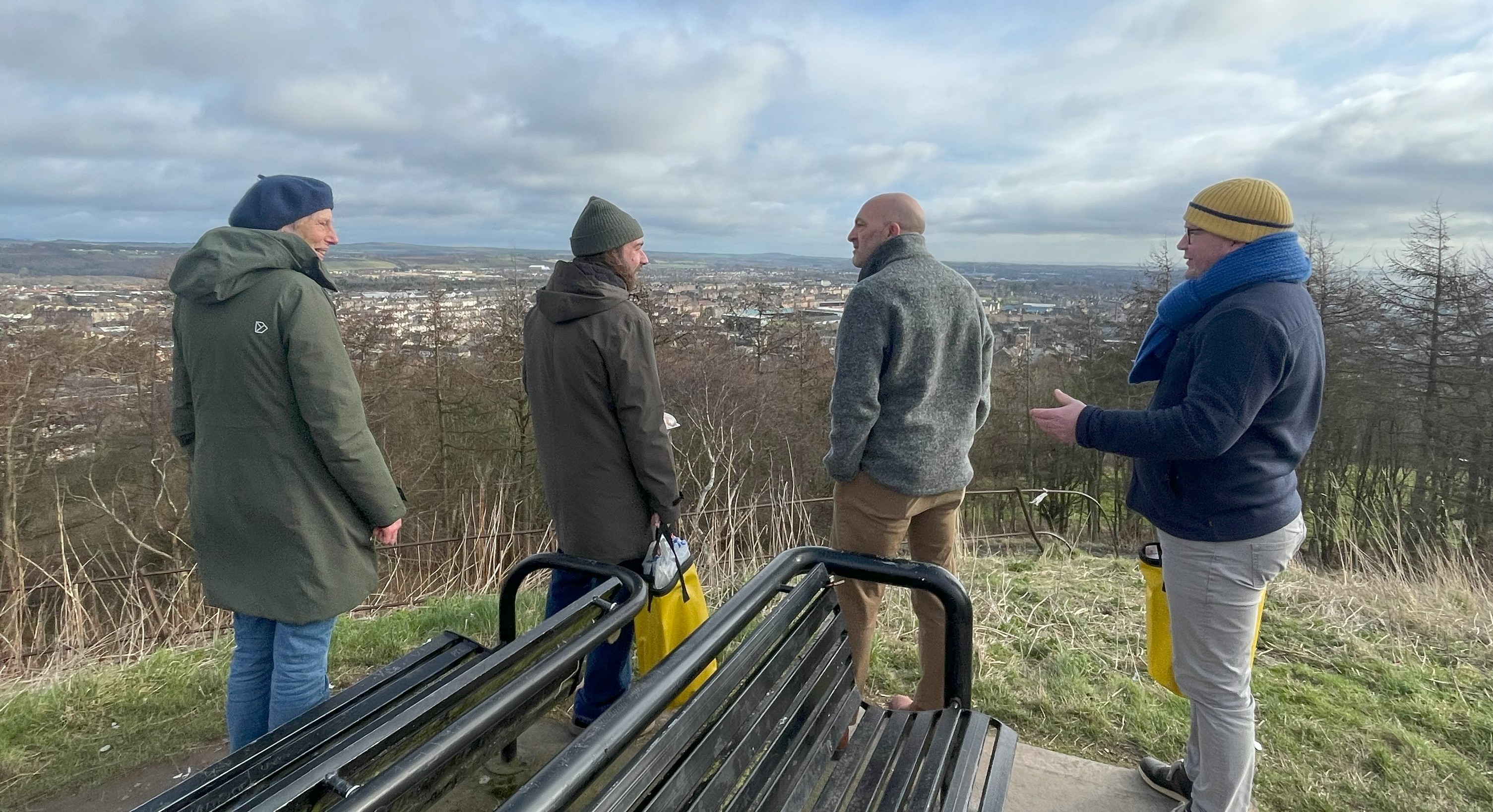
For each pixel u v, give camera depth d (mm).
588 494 2229
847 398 2172
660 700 1254
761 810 1384
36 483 10125
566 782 1044
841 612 1913
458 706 1461
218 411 1913
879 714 1827
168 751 2467
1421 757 2369
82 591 4418
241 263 1858
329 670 3031
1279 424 1735
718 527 4754
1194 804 1924
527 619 3408
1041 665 2990
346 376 1938
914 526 2504
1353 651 3137
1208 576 1803
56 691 2807
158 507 10500
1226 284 1763
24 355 10969
